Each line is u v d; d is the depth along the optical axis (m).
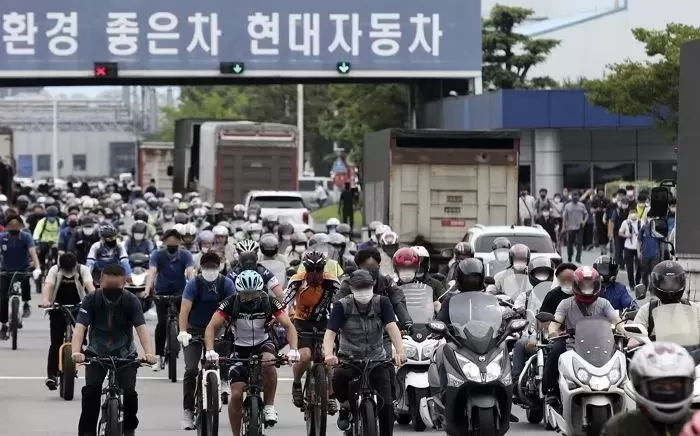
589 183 126.75
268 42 104.88
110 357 28.27
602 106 98.31
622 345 30.42
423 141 74.44
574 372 28.28
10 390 42.88
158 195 138.00
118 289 28.47
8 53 103.81
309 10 104.94
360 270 29.05
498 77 143.00
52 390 42.69
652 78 94.50
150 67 104.44
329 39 104.94
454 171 73.56
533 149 122.62
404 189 73.62
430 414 33.12
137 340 56.50
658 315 27.95
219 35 104.62
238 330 29.66
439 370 28.88
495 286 40.03
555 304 33.88
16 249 54.22
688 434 14.80
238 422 29.66
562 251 103.44
